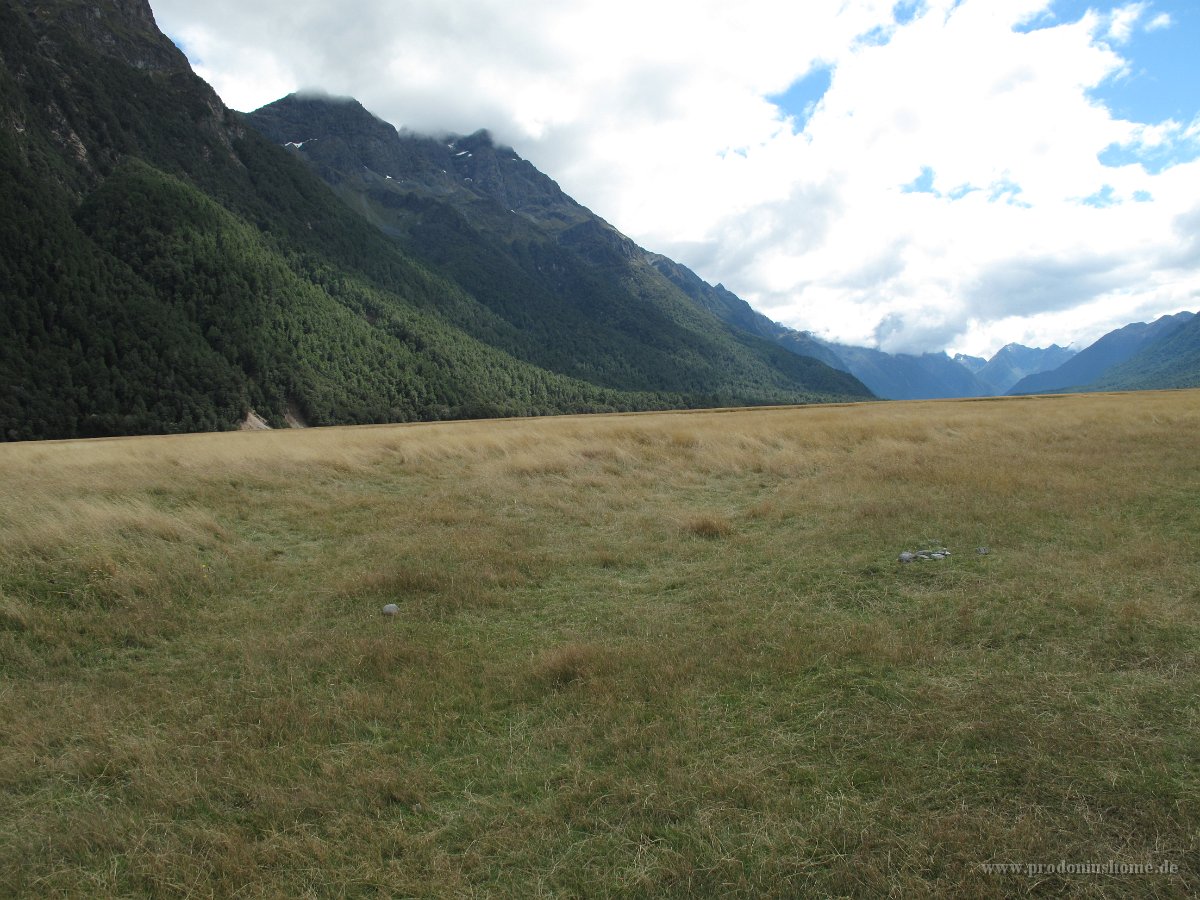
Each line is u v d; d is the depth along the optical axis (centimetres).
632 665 546
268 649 609
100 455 1617
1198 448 1434
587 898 309
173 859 339
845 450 1770
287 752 436
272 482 1407
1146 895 290
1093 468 1266
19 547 807
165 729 474
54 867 339
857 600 673
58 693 532
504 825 361
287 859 339
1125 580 657
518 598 743
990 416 2355
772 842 335
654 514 1116
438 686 526
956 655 529
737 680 512
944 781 374
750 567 805
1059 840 322
